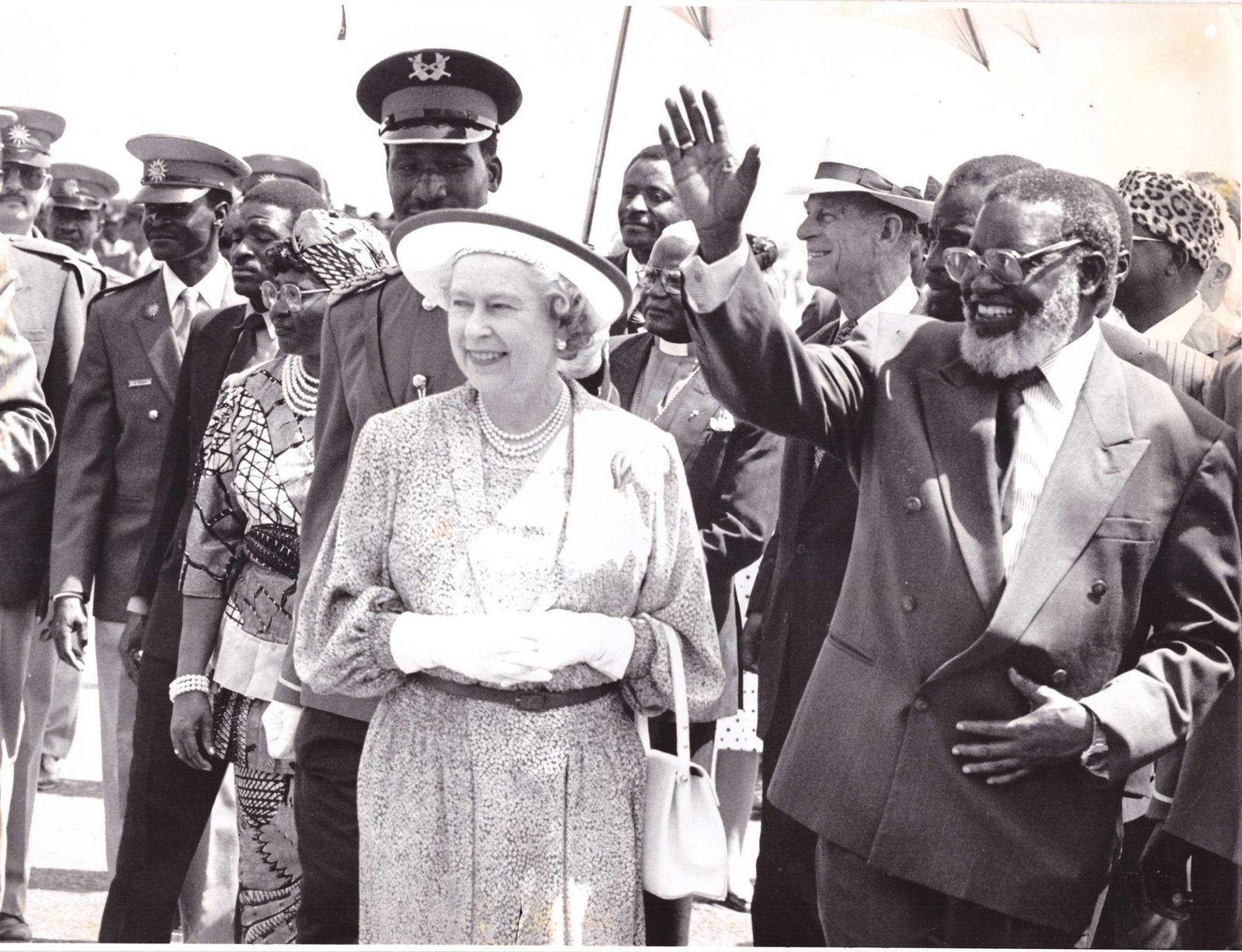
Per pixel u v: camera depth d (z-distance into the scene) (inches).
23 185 166.6
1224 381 131.0
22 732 155.8
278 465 131.3
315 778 117.1
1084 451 111.3
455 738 102.1
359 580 103.3
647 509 104.2
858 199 141.0
